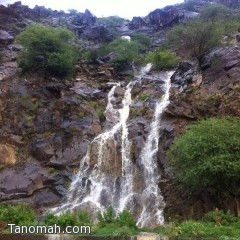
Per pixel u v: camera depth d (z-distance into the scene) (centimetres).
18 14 4688
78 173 2453
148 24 5497
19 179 2378
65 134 2655
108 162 2497
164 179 2305
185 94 2780
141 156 2469
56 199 2316
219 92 2680
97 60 3650
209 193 2080
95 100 3023
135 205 2281
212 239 1455
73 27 5006
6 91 2955
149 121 2684
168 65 3547
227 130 1994
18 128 2712
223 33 3369
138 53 4084
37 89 3025
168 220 2130
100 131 2695
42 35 3231
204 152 1917
